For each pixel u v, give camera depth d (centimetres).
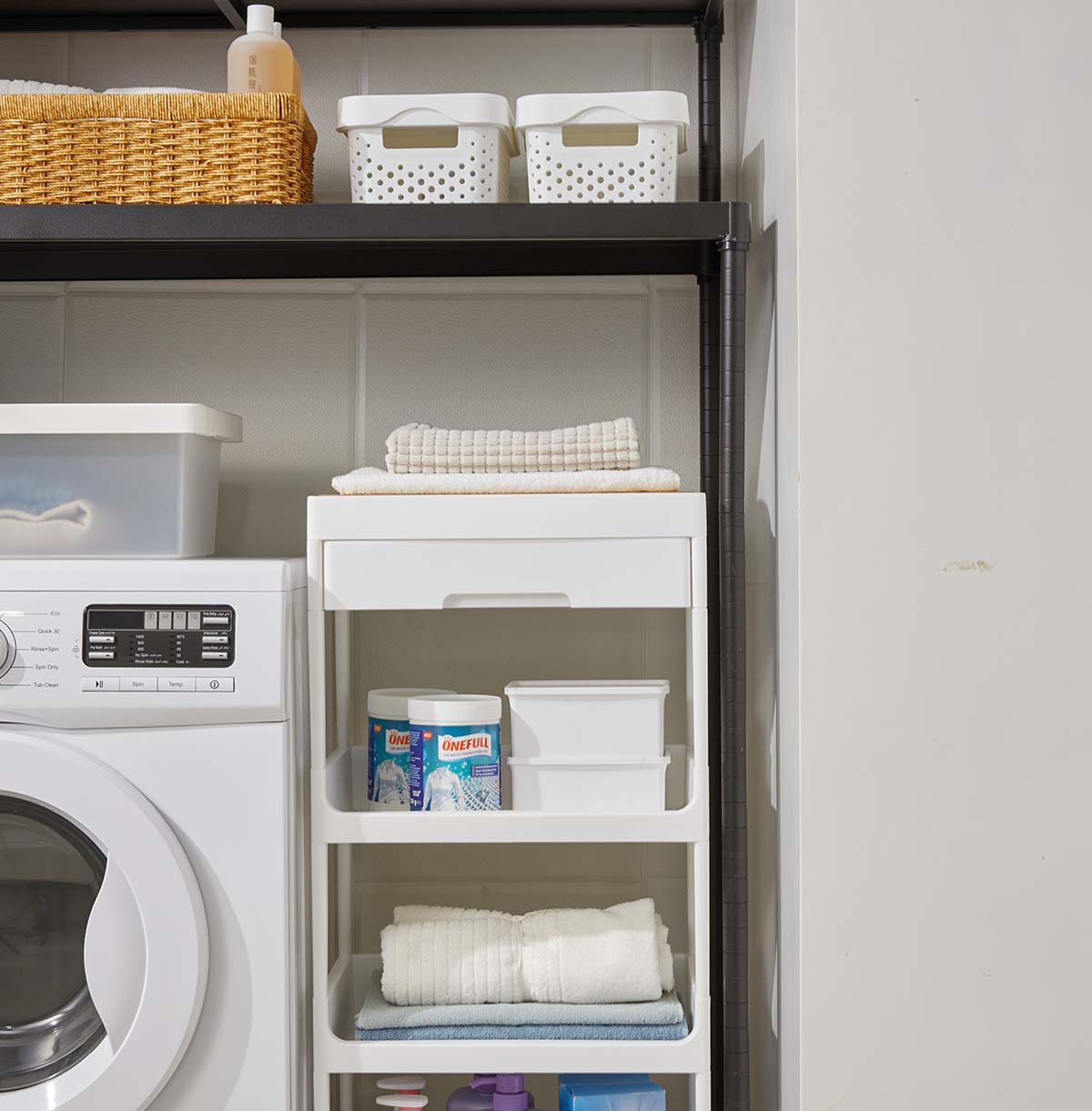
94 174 126
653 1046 117
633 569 119
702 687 119
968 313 111
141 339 158
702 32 150
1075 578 111
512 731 122
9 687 113
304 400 158
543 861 155
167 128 126
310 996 126
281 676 114
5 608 114
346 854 145
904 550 111
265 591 115
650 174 127
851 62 112
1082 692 111
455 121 128
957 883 111
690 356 156
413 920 126
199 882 114
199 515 131
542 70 157
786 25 118
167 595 115
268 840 114
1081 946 111
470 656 156
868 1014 111
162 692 113
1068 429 111
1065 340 111
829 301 112
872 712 111
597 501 119
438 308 157
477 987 119
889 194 111
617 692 121
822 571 111
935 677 111
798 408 112
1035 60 111
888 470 111
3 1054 116
